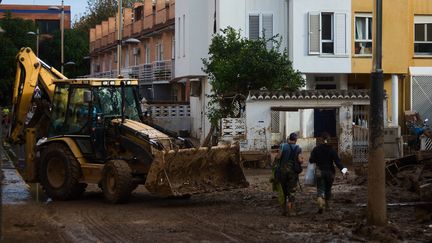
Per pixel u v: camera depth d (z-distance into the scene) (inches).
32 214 553.9
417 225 475.8
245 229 472.1
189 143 633.6
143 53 2057.1
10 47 2402.8
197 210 573.3
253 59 1009.5
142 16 2086.6
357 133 979.9
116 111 660.7
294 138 533.0
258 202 616.7
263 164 941.8
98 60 2743.6
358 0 1266.0
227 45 1069.1
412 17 1311.5
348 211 541.0
